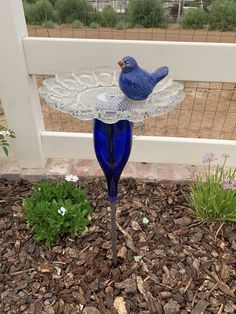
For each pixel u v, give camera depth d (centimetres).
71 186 177
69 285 140
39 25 329
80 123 290
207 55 160
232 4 395
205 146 201
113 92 123
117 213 175
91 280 142
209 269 146
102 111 101
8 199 187
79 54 165
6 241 161
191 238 161
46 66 169
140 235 163
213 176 174
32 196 174
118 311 130
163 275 144
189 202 181
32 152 203
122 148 111
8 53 162
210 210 164
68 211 156
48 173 205
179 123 299
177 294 136
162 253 154
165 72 112
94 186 194
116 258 146
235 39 406
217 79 167
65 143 207
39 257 153
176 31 402
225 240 161
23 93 176
